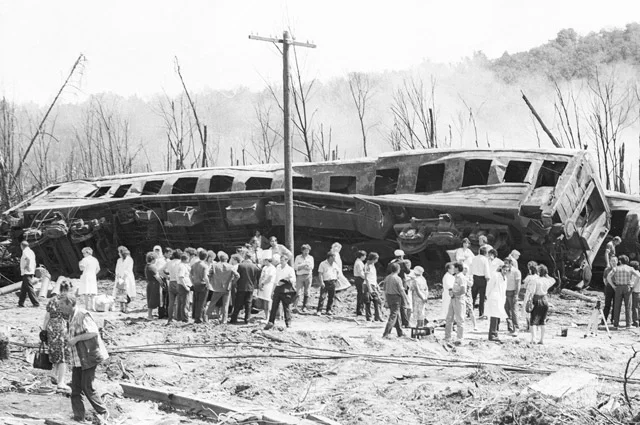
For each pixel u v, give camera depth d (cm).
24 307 2588
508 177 3061
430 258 3038
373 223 2944
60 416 1175
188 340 1845
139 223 3519
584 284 2855
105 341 1822
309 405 1306
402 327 2019
